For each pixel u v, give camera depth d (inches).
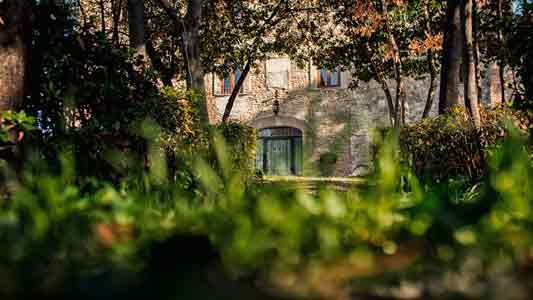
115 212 50.8
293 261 36.7
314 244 41.0
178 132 258.1
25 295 29.7
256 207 52.4
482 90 812.0
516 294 28.2
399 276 32.6
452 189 118.2
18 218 50.5
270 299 28.8
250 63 730.8
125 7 597.3
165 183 89.1
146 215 53.2
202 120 386.9
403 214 52.4
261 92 933.2
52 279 31.9
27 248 39.6
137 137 199.5
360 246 41.5
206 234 41.7
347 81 893.8
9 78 160.1
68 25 219.9
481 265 34.2
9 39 159.8
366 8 596.1
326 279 32.6
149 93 243.3
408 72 730.8
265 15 710.5
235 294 29.6
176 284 31.3
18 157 150.5
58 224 47.5
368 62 705.6
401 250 40.3
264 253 38.4
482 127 250.8
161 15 642.8
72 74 211.6
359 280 32.0
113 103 220.2
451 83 409.4
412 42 633.6
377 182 54.6
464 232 42.1
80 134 192.9
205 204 63.6
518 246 37.6
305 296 29.7
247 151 470.6
